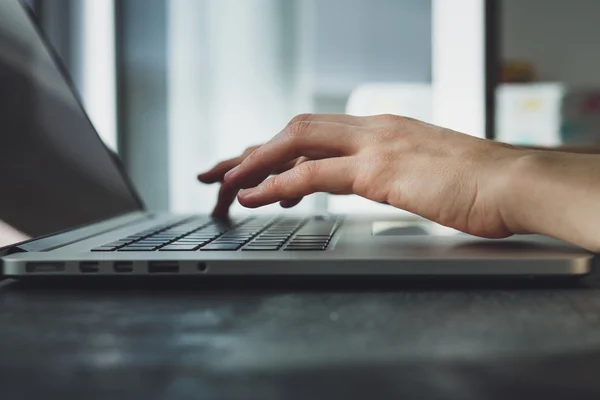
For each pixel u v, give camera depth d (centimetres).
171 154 258
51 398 21
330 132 53
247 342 27
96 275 41
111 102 246
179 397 21
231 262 41
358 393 21
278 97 262
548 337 28
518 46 347
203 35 257
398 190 49
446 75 253
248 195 51
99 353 26
